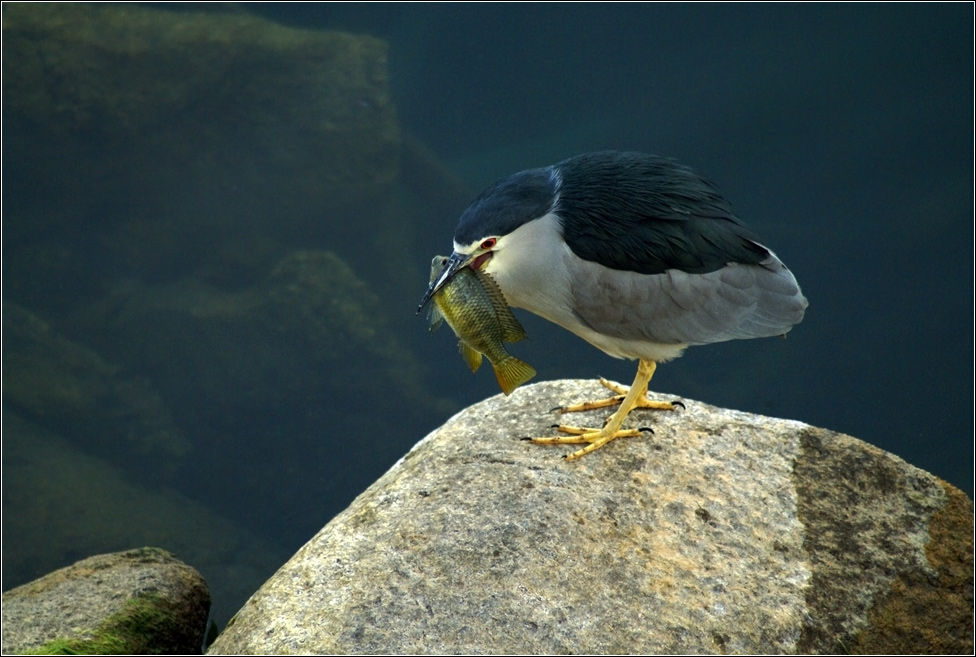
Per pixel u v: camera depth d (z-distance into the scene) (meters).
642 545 6.21
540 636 5.59
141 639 6.90
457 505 6.51
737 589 5.95
